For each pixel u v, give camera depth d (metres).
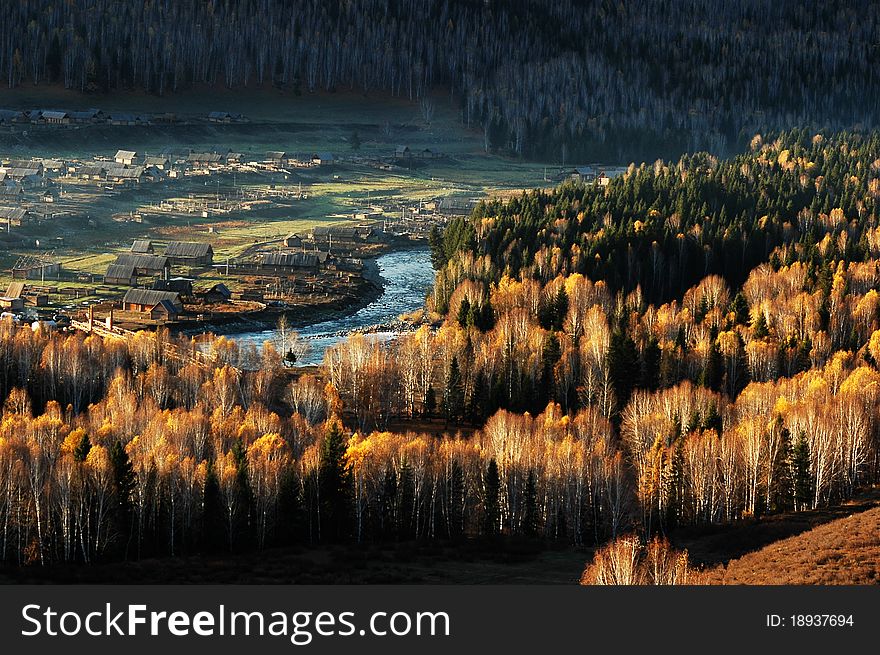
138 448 194.00
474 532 193.88
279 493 185.88
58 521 175.75
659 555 158.88
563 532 192.50
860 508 198.00
